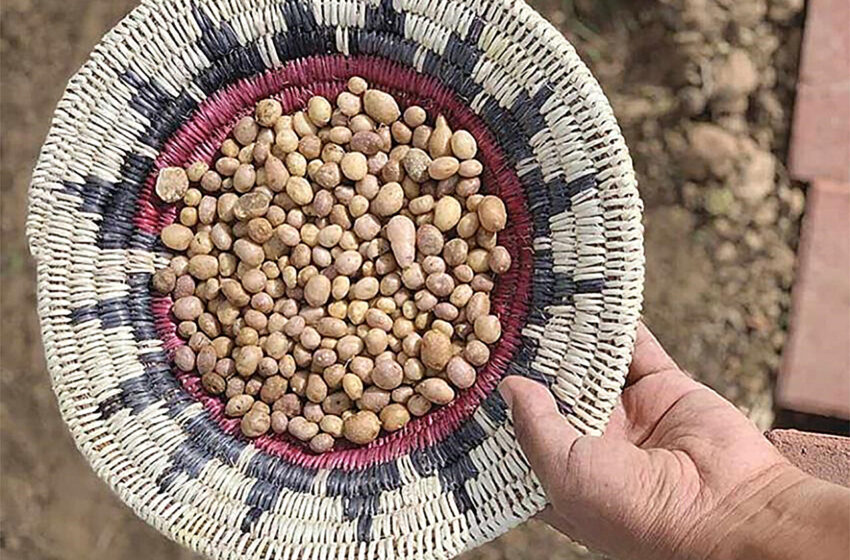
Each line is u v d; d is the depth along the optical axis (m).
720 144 1.29
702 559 0.69
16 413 1.46
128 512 1.44
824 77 1.28
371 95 0.80
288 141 0.82
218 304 0.84
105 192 0.80
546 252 0.76
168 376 0.81
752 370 1.29
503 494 0.76
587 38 1.33
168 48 0.79
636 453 0.73
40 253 0.79
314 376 0.82
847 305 1.27
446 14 0.76
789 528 0.65
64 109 0.79
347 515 0.77
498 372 0.78
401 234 0.81
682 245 1.31
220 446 0.80
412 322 0.82
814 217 1.28
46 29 1.45
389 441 0.80
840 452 0.96
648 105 1.31
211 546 0.77
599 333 0.74
